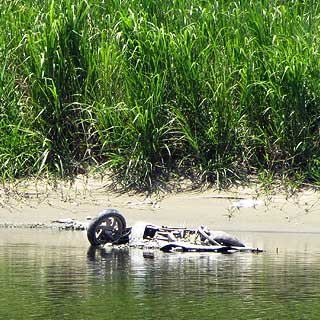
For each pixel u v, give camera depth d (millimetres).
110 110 45562
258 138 45031
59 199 44062
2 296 29547
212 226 41250
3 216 42781
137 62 46031
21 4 49750
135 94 45500
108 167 45531
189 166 45375
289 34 47125
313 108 45312
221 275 32625
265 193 43719
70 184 45000
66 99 46469
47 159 45750
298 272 32969
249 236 39750
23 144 45562
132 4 48656
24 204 43719
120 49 46781
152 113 45062
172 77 45938
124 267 33938
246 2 48781
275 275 32531
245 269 33562
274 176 44562
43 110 45688
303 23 47688
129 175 44906
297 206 42781
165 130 45281
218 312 27672
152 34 46281
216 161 45000
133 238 38188
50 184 44906
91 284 31219
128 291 30234
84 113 46406
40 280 31719
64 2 48188
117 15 48312
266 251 36781
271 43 46812
